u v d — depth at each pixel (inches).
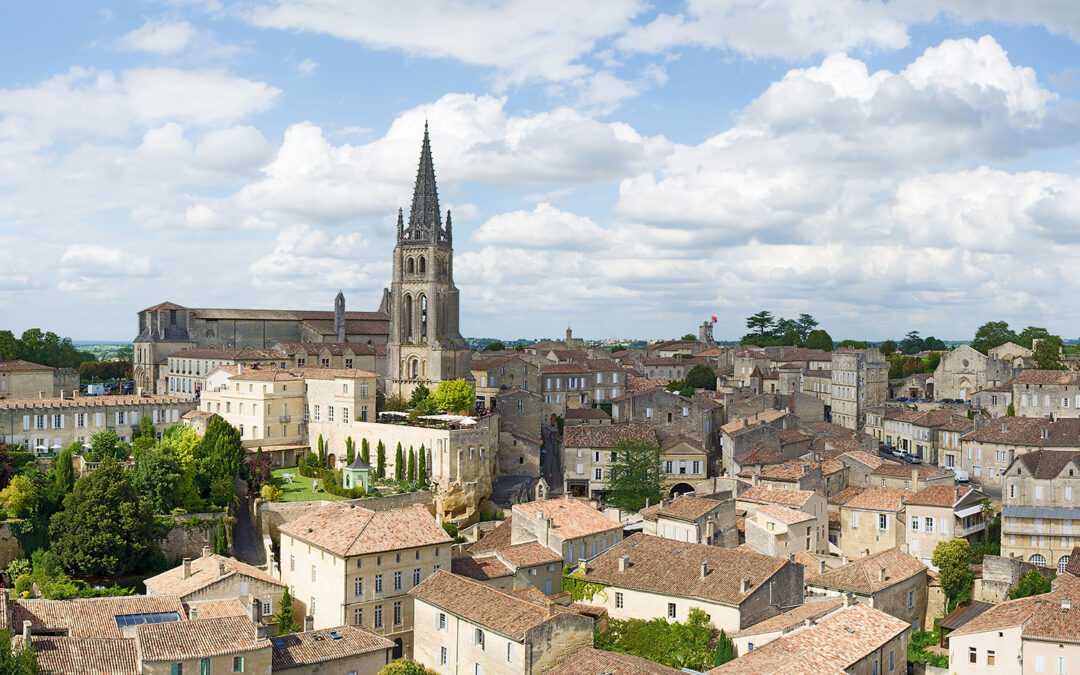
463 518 5462.6
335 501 4872.0
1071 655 3297.2
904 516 5083.7
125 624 3139.8
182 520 4498.0
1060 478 5083.7
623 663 2923.2
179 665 2755.9
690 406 7258.9
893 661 3235.7
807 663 2886.3
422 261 7130.9
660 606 3720.5
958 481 6215.6
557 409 7746.1
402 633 3843.5
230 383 6097.4
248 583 3740.2
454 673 3388.3
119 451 5157.5
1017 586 4362.7
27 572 4094.5
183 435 5113.2
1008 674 3410.4
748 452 6314.0
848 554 5211.6
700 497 5103.3
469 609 3348.9
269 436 5920.3
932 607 4419.3
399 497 5255.9
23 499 4261.8
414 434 5595.5
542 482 5944.9
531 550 4153.5
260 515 4768.7
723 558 3850.9
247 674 2869.1
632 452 6058.1
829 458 6171.3
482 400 7155.5
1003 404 7721.5
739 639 3398.1
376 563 3769.7
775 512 4847.4
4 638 2583.7
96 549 4035.4
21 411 5187.0
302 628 3905.0
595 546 4421.8
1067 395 7194.9
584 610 3767.2
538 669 3088.1
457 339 7278.5
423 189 7204.7
